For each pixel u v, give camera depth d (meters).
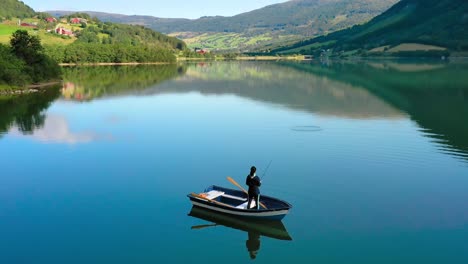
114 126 45.38
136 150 34.47
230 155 32.53
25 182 26.81
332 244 18.36
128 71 155.50
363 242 18.45
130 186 25.80
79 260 17.39
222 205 20.95
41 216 21.69
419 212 21.39
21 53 101.38
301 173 27.64
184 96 75.00
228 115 52.25
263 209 20.06
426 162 29.92
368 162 30.11
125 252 18.00
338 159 30.97
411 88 81.56
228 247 18.34
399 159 30.80
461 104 58.53
